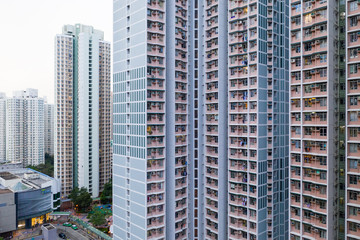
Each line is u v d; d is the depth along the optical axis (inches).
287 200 2974.9
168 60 2955.2
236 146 2822.3
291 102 2304.4
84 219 5344.5
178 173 2977.4
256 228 2652.6
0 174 5590.6
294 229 2277.3
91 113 6230.3
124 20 2984.7
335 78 2146.9
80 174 6141.7
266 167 2746.1
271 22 2819.9
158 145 2819.9
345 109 2028.8
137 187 2822.3
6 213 4328.3
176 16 2974.9
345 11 2071.9
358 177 1935.3
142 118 2763.3
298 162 2261.3
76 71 6328.7
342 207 2155.5
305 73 2234.3
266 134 2758.4
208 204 3058.6
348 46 1994.3
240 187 2792.8
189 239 3107.8
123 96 3006.9
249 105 2733.8
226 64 3004.4
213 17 3011.8
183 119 3058.6
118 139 3073.3
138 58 2819.9
